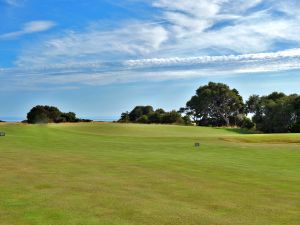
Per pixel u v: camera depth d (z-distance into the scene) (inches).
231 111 5565.9
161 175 692.1
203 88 5561.0
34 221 378.6
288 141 1967.3
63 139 1724.9
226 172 767.1
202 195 526.0
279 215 430.9
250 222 400.2
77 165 800.9
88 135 2126.0
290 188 600.1
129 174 694.5
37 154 1008.9
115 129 2773.1
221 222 395.2
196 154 1197.1
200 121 5659.5
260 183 643.5
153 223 382.9
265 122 4025.6
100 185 575.5
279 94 4881.9
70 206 440.5
